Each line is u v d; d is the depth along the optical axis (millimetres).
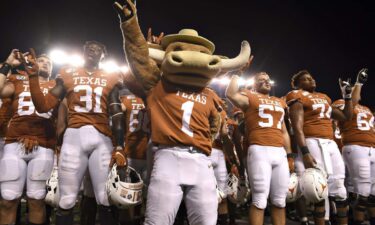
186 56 2361
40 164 3201
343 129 4738
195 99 2475
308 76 4293
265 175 3312
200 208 2295
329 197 4062
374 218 4555
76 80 3088
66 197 2848
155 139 2363
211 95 2633
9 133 3230
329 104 4137
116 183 2535
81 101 3004
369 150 4543
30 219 3170
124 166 2705
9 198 3062
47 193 3279
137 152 3926
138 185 2557
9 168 3104
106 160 2975
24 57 3061
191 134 2352
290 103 3998
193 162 2312
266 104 3553
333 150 4008
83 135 2930
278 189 3395
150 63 2531
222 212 4355
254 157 3396
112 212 2930
